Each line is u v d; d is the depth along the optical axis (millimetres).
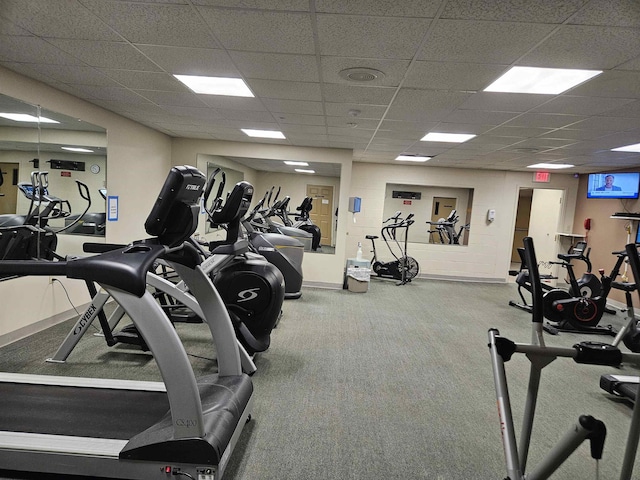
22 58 2998
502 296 6898
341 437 2324
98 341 3559
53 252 4004
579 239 8078
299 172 9156
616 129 4184
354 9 2010
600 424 1184
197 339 3787
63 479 1745
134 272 1548
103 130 4594
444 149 6051
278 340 3941
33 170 3689
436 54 2512
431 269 8461
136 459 1659
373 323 4727
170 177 1697
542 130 4410
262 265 3455
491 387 3129
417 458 2168
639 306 6234
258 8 2055
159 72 3189
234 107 4195
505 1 1846
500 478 2031
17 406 2018
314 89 3387
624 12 1876
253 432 2324
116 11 2176
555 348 1547
